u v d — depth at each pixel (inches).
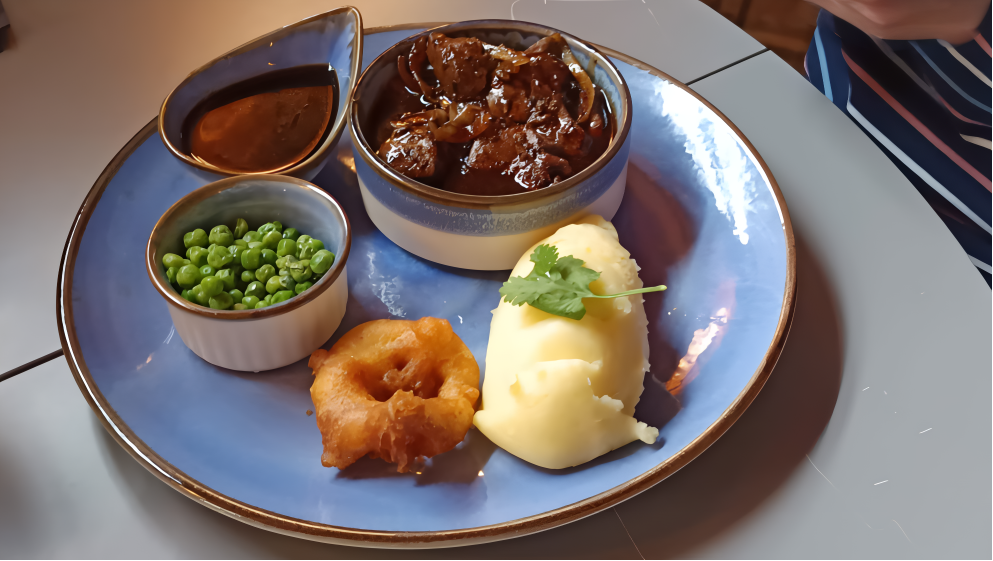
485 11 18.4
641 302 11.8
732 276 12.6
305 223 12.6
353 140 13.0
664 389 11.5
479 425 10.7
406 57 14.1
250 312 10.9
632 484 9.7
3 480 10.6
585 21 18.1
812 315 12.3
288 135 13.9
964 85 15.5
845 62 17.5
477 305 12.9
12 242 13.4
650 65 16.1
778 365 11.8
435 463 10.7
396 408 10.2
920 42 15.8
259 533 10.2
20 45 17.4
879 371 11.6
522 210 12.1
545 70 13.5
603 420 10.3
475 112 13.1
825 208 13.7
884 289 12.6
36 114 15.7
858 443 10.9
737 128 14.2
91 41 17.5
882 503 10.3
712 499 10.4
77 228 12.9
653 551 10.0
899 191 14.0
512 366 10.8
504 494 10.2
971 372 11.5
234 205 12.4
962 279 12.6
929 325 12.1
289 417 11.3
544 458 10.4
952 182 16.3
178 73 16.7
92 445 11.0
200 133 13.8
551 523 9.5
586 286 10.9
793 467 10.7
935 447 10.8
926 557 9.9
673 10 18.3
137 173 14.1
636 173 14.4
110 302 12.4
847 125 15.3
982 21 15.0
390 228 13.3
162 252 11.8
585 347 10.6
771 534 10.1
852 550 10.0
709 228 13.4
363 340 11.6
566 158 12.9
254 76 14.7
